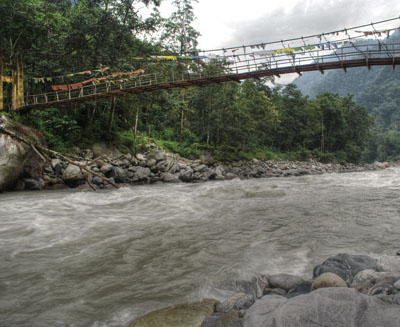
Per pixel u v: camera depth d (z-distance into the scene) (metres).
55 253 5.64
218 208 10.42
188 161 28.31
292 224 7.82
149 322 3.07
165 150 28.14
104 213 9.72
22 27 19.62
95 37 22.72
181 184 21.39
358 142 74.62
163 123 33.41
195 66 23.17
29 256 5.46
